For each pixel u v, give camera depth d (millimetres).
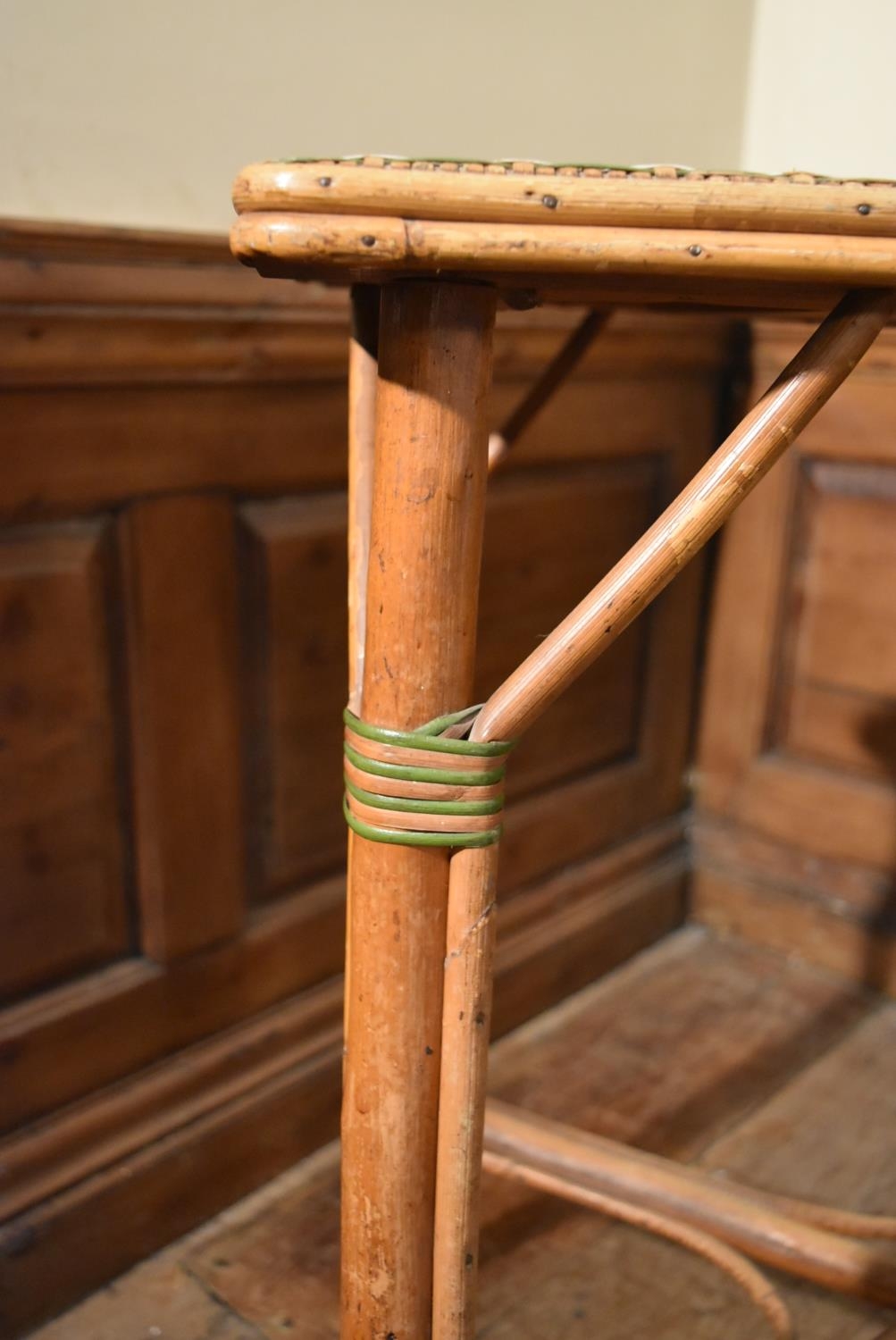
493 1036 1116
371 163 500
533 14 946
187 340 783
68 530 778
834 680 1209
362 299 622
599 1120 1008
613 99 1028
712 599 1280
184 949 870
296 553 876
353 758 570
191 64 791
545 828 1152
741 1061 1100
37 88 738
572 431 1050
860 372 1112
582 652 553
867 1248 795
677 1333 823
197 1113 876
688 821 1324
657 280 542
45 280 724
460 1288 605
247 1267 860
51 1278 816
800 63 1120
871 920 1211
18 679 771
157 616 816
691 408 1177
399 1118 589
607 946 1234
